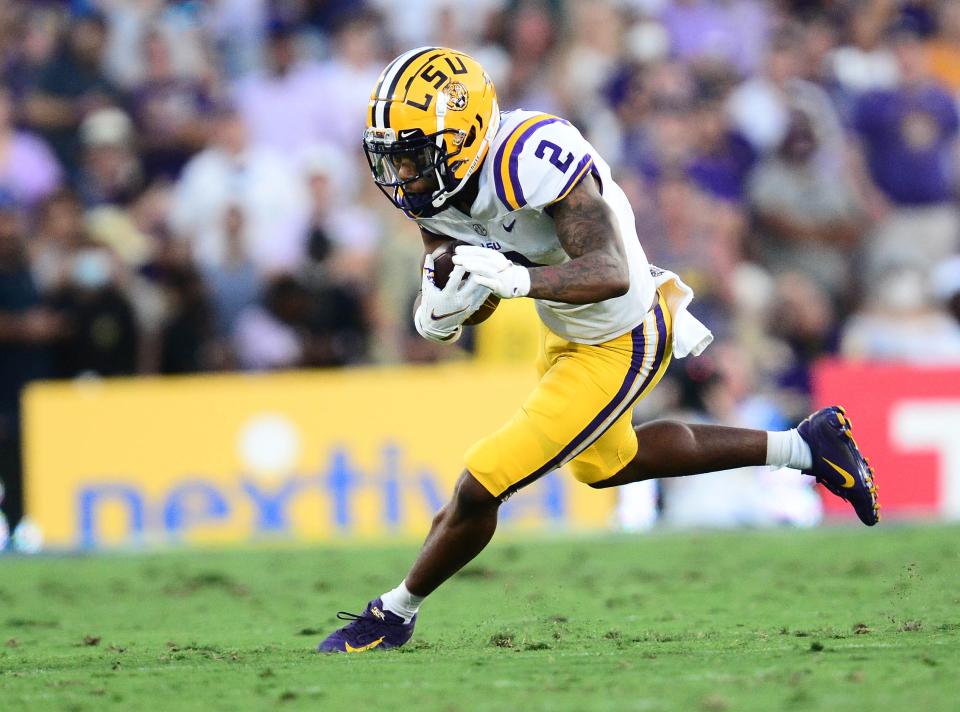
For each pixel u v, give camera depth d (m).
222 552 25.86
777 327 33.88
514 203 13.31
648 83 36.72
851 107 38.25
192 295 31.53
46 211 31.94
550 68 37.91
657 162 35.53
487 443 14.12
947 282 34.81
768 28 39.62
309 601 20.05
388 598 14.82
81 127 35.50
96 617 18.91
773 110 37.84
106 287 30.66
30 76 35.88
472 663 13.31
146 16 37.19
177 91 35.84
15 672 13.71
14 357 30.25
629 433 14.84
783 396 31.06
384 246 32.91
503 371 28.38
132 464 27.83
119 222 33.56
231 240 32.59
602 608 18.14
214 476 27.86
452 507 14.29
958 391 28.72
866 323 34.44
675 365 29.47
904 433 28.52
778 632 15.16
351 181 35.16
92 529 27.75
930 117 37.84
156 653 15.14
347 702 11.36
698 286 32.78
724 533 26.66
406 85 13.39
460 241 14.29
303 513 27.88
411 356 32.09
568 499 27.91
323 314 31.94
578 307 13.91
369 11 37.22
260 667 13.51
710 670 12.34
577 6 38.62
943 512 28.52
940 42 41.66
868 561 21.97
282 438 27.95
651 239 33.34
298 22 38.12
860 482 15.51
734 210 36.03
